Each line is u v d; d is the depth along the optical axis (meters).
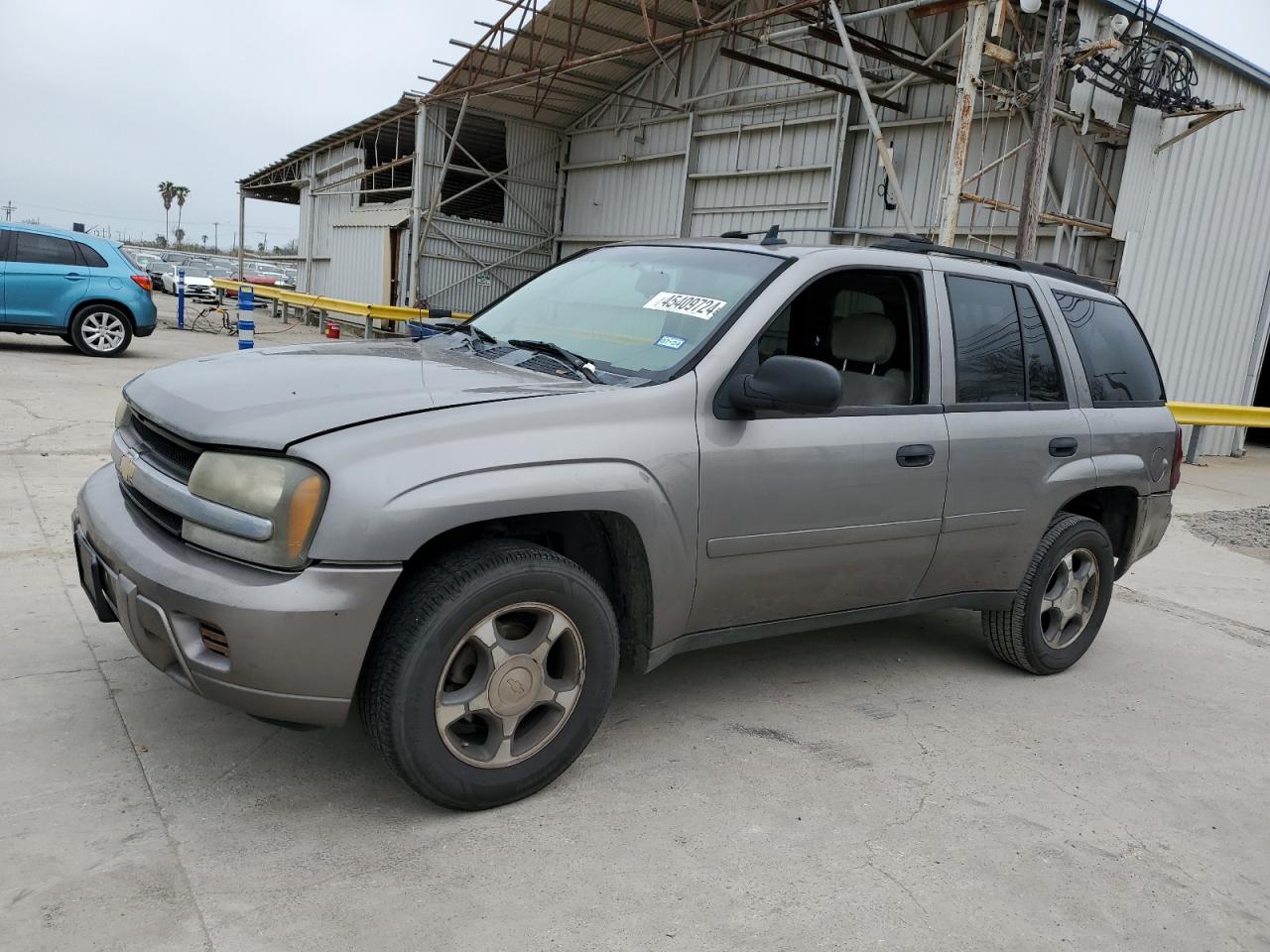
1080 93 10.49
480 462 2.51
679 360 3.05
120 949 2.04
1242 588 6.38
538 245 21.59
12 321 12.00
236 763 2.88
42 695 3.18
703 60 17.16
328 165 25.66
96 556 2.71
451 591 2.50
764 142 15.94
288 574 2.35
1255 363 13.91
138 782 2.72
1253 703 4.28
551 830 2.68
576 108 20.16
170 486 2.56
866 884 2.57
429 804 2.75
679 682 3.86
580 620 2.77
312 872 2.39
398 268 21.33
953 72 12.66
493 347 3.41
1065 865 2.76
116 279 12.58
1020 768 3.38
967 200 9.88
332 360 3.09
